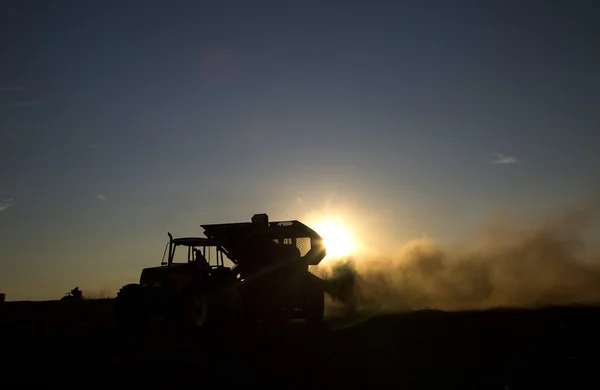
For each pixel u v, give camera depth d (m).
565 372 11.81
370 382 11.12
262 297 22.52
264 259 23.44
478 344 15.67
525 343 15.73
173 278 19.67
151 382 11.33
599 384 10.70
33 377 11.91
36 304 38.69
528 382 10.92
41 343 17.27
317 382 11.16
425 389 10.52
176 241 21.03
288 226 23.19
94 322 24.91
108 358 14.23
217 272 20.73
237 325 22.00
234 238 23.70
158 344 16.73
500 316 23.77
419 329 19.27
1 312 31.73
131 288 20.14
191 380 11.47
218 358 14.04
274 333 19.41
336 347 15.58
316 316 22.56
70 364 13.38
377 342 16.42
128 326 19.59
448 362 13.04
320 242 23.69
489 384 10.82
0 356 14.66
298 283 22.81
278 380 11.38
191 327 19.56
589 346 15.10
